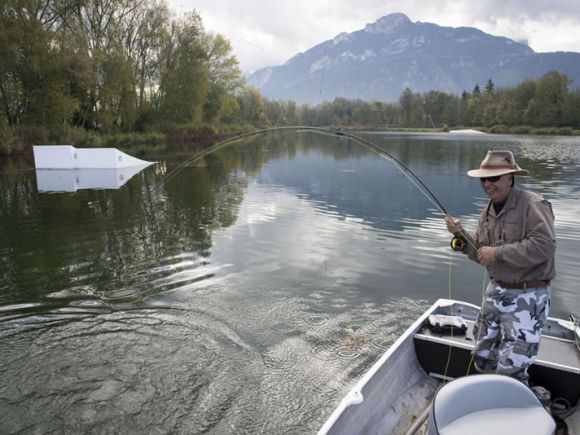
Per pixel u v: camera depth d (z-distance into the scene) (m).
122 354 3.70
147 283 5.18
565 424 2.47
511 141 41.12
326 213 9.18
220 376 3.39
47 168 16.94
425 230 7.73
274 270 5.61
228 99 43.88
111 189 12.27
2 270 5.62
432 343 3.02
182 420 2.92
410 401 2.75
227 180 14.37
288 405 3.06
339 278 5.31
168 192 11.85
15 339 3.93
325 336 3.96
